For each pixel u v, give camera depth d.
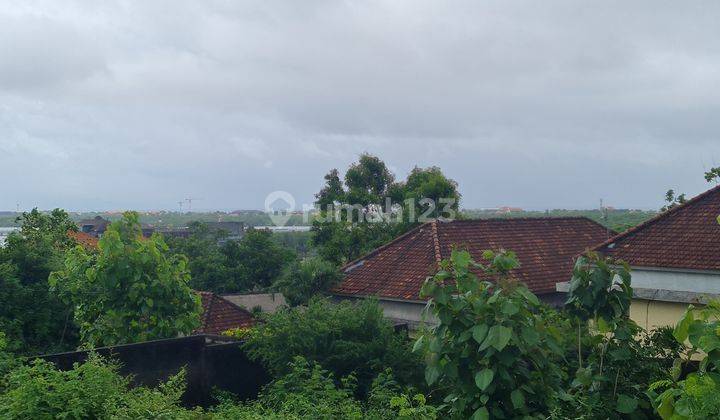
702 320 5.18
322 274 17.52
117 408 7.18
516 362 6.96
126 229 12.52
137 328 12.14
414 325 16.02
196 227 47.91
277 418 7.94
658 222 12.91
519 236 20.14
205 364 11.04
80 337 13.36
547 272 18.22
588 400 7.53
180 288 12.45
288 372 10.48
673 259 11.57
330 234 29.31
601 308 8.01
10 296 12.77
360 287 17.42
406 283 16.78
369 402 9.34
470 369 6.95
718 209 12.52
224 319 19.05
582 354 9.20
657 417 7.74
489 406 6.88
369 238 27.61
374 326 11.02
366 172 30.86
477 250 18.52
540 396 7.01
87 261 12.23
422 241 18.91
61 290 12.52
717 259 11.12
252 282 36.06
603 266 8.03
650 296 11.62
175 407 7.82
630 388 7.86
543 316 9.67
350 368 10.38
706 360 4.88
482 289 7.09
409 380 10.14
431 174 29.05
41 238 15.34
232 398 10.95
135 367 10.39
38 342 13.09
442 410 7.71
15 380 7.39
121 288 11.98
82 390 7.30
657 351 8.19
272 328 11.01
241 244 37.28
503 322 6.69
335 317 11.02
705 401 4.35
